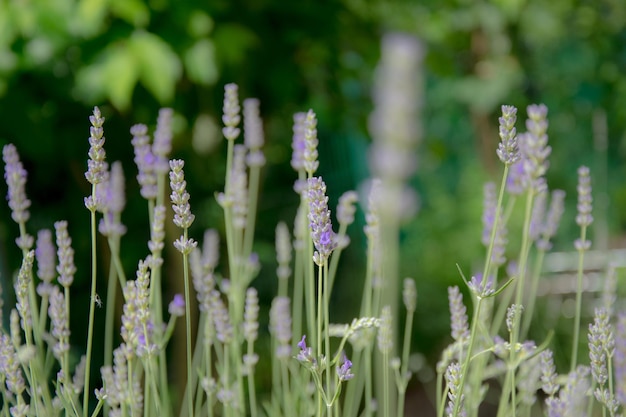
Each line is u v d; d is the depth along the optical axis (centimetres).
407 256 442
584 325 304
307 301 147
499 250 130
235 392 134
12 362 100
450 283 414
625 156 526
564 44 485
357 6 271
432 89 521
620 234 484
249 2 238
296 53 253
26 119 224
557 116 523
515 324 103
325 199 89
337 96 276
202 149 264
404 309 384
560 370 271
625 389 100
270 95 259
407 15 298
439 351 377
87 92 212
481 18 381
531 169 103
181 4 209
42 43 205
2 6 201
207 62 206
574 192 507
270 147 323
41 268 131
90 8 189
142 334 110
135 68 194
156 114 234
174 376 249
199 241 294
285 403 142
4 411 112
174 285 252
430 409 343
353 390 142
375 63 268
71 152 242
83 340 262
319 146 395
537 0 431
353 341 143
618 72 480
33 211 260
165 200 251
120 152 254
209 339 129
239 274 160
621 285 262
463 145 529
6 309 179
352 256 379
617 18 453
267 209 348
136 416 114
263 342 310
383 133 77
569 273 324
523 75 478
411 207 87
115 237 141
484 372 137
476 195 463
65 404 105
